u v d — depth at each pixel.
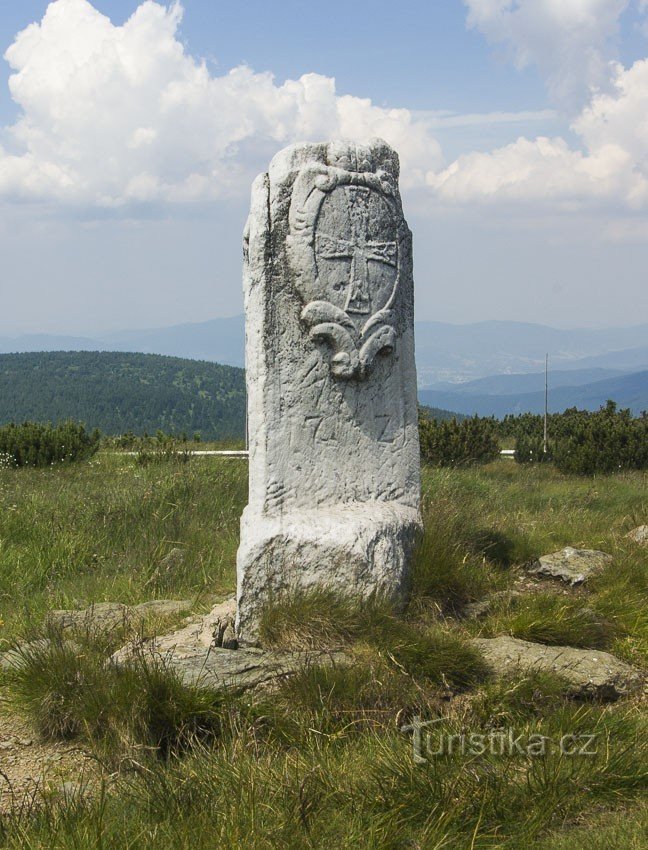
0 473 12.78
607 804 3.40
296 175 5.73
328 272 5.72
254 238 5.69
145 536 8.45
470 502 9.48
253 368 5.80
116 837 3.08
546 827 3.24
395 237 6.04
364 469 6.02
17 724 4.46
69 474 12.74
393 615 5.25
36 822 3.23
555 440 15.64
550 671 4.51
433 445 14.73
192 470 11.68
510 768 3.60
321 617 5.02
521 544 7.27
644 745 3.77
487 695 4.34
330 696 4.15
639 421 14.89
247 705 4.16
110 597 6.95
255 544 5.44
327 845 3.06
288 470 5.79
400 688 4.29
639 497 10.70
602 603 5.77
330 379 5.88
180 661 4.63
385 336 5.93
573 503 10.40
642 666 4.99
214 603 6.42
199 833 3.08
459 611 5.70
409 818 3.23
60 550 8.13
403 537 5.70
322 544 5.38
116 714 4.12
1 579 7.48
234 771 3.53
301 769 3.55
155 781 3.50
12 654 5.15
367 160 5.95
